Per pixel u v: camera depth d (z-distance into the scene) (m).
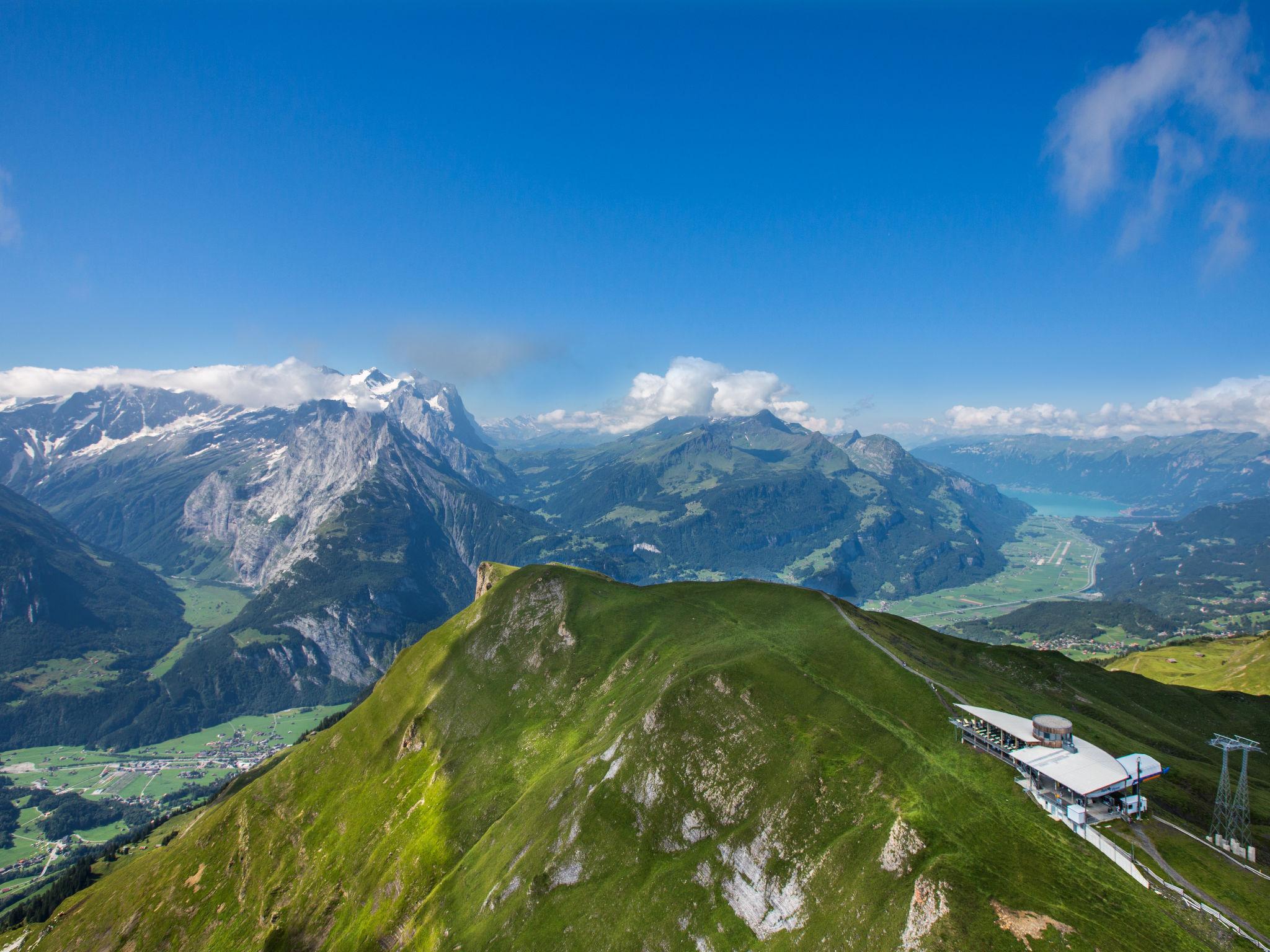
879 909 67.25
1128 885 63.84
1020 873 65.62
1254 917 59.34
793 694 102.38
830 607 137.00
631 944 82.31
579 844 97.25
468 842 118.06
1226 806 72.12
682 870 87.50
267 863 144.62
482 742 142.00
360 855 132.25
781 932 74.19
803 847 80.06
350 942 113.44
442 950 96.62
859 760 86.62
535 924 91.56
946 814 74.50
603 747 111.50
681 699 107.25
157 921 143.25
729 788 92.69
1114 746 103.06
